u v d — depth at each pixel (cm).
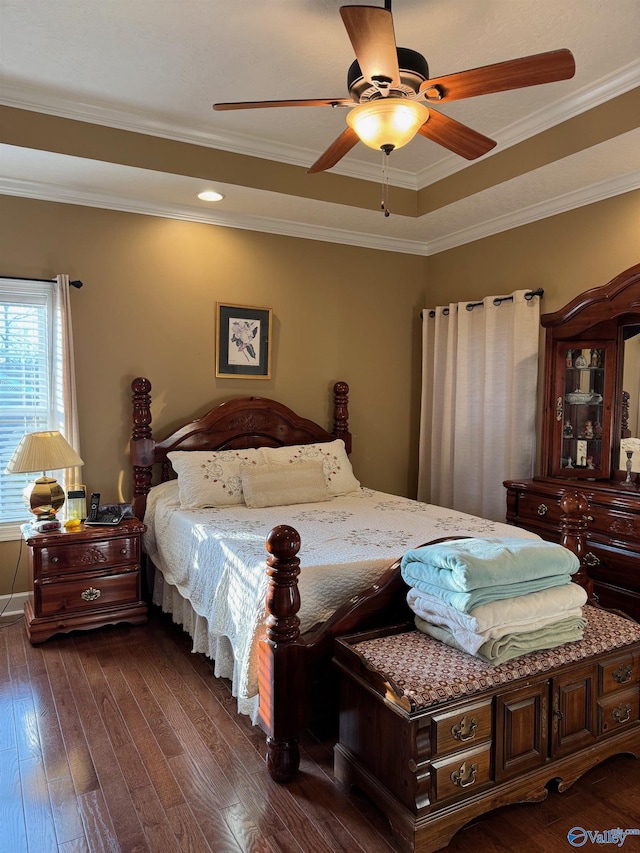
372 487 480
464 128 221
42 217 352
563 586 202
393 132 205
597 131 286
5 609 351
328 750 224
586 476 343
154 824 180
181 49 250
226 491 357
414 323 492
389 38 166
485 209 391
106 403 376
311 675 205
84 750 218
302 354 444
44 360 359
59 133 298
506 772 182
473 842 175
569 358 351
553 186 348
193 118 317
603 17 226
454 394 449
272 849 171
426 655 190
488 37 240
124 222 376
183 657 298
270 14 225
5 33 238
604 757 204
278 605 198
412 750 166
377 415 479
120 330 378
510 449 398
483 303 422
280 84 280
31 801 190
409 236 462
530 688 185
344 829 179
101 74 271
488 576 185
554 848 173
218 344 409
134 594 340
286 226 427
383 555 245
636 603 288
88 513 353
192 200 376
